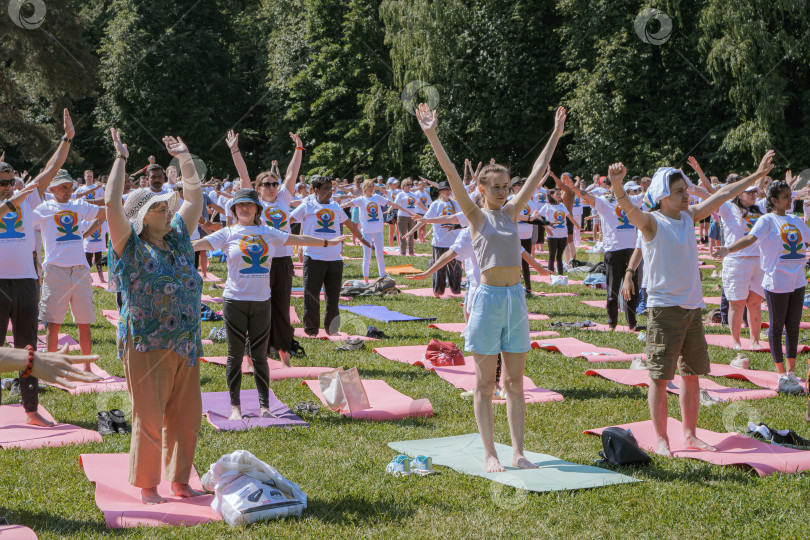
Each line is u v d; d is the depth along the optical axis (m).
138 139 42.06
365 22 40.78
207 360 8.80
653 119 34.31
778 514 4.64
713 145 33.12
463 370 8.52
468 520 4.55
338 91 40.81
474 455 5.75
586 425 6.61
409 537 4.32
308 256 9.95
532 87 37.22
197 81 43.06
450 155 37.94
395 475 5.32
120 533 4.36
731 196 5.84
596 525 4.49
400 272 17.84
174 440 4.93
